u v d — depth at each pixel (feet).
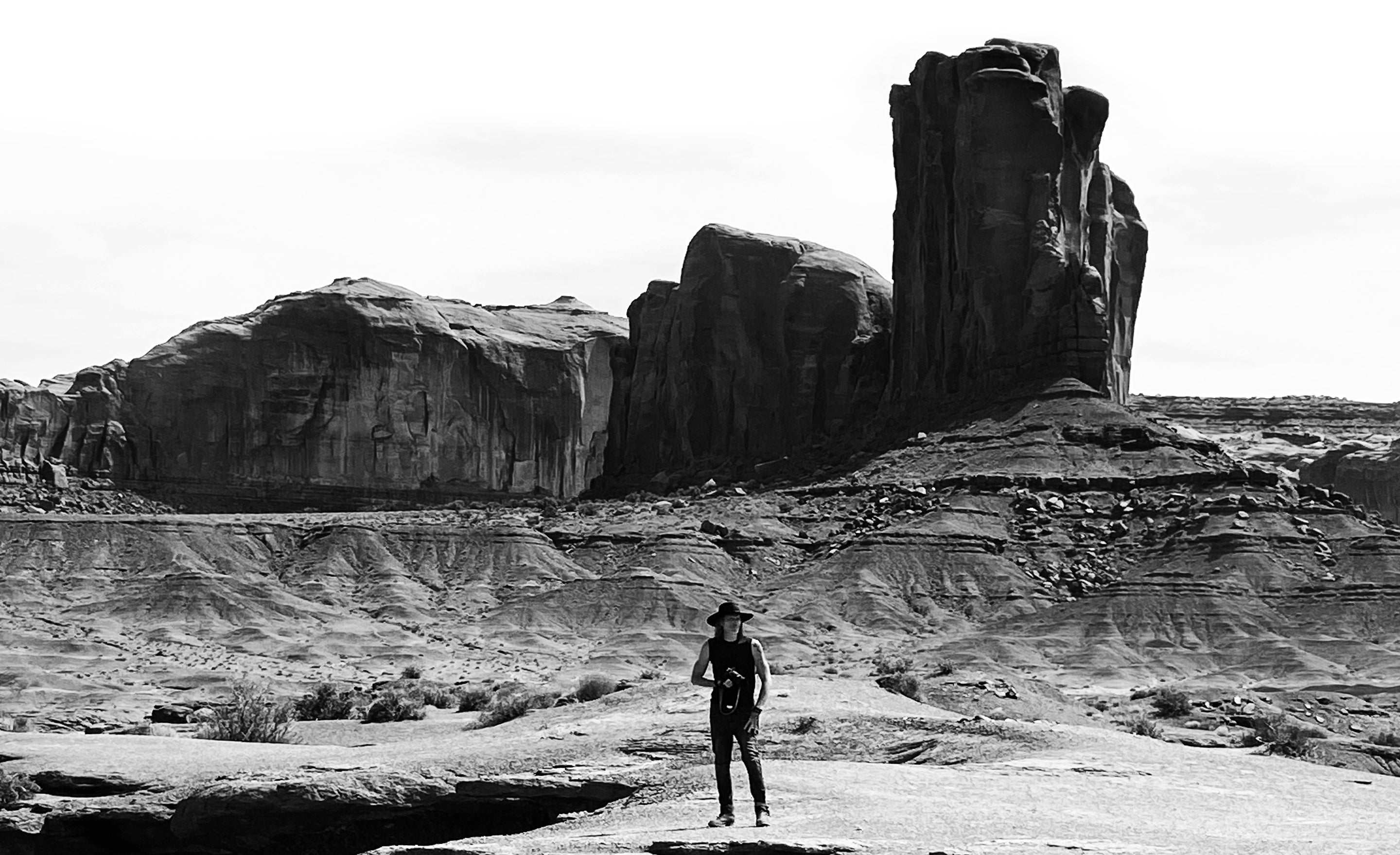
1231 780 109.50
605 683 239.30
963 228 620.90
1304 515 498.69
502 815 122.42
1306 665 405.59
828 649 438.40
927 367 638.12
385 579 527.40
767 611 478.18
